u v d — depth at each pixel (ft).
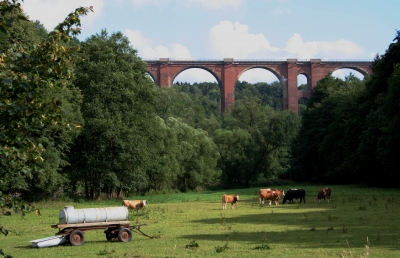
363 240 55.31
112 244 58.90
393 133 174.40
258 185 298.97
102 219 60.95
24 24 126.31
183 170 246.06
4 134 24.45
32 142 27.20
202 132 267.18
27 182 143.13
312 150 275.59
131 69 189.47
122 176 186.70
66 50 29.68
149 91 188.85
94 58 183.01
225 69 355.97
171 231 70.54
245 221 82.58
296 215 91.91
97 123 165.58
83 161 179.32
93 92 174.91
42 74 28.17
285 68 364.38
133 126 178.70
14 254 52.49
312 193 171.12
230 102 356.79
